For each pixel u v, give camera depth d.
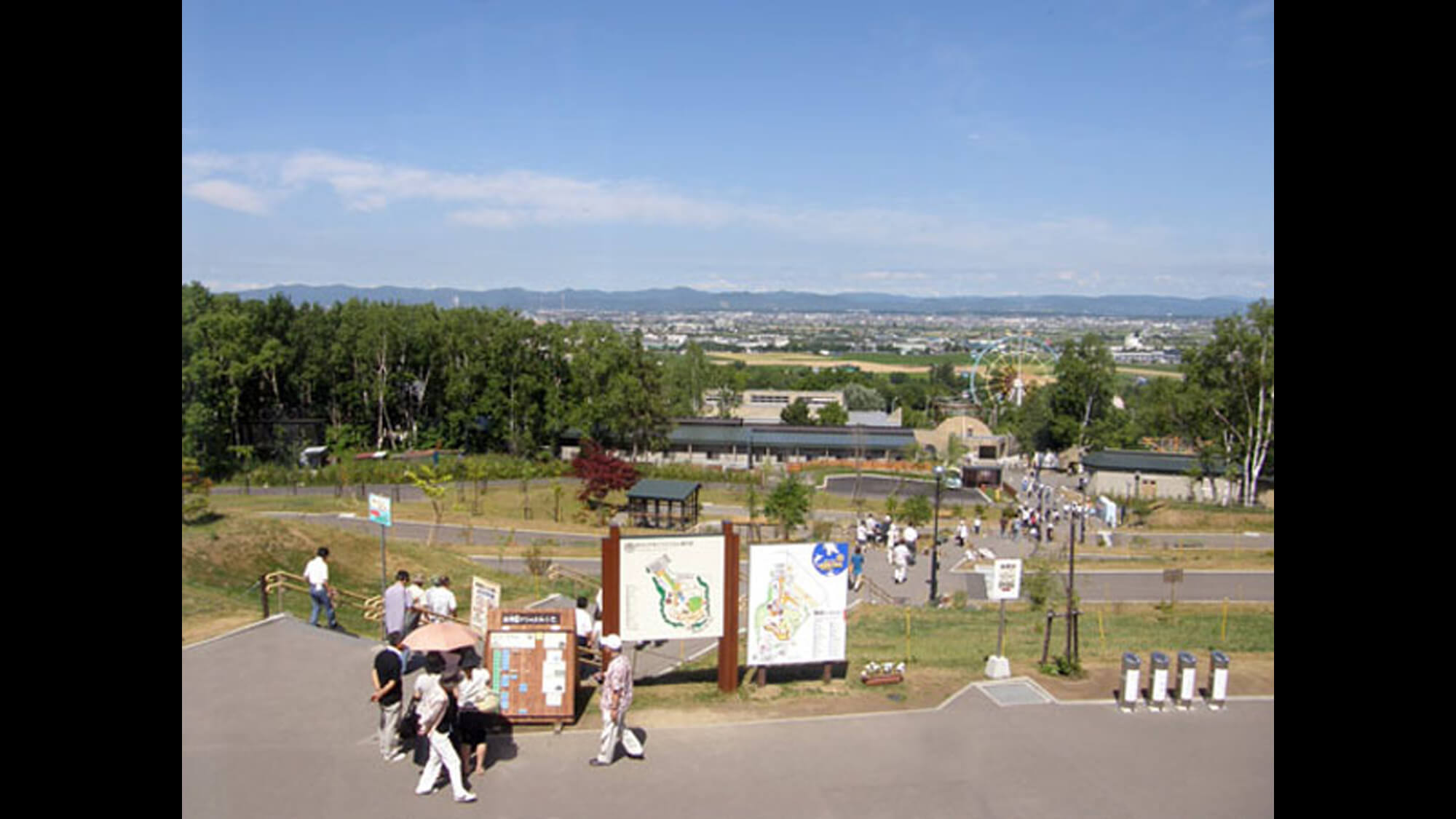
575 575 35.06
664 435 89.44
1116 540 50.19
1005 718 15.06
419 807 11.90
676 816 11.80
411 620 19.78
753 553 16.14
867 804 12.15
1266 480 65.81
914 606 32.66
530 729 14.46
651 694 16.20
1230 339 65.44
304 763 12.99
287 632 18.97
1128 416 103.25
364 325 84.44
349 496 59.81
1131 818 11.84
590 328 88.00
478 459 76.44
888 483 74.88
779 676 17.16
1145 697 15.86
